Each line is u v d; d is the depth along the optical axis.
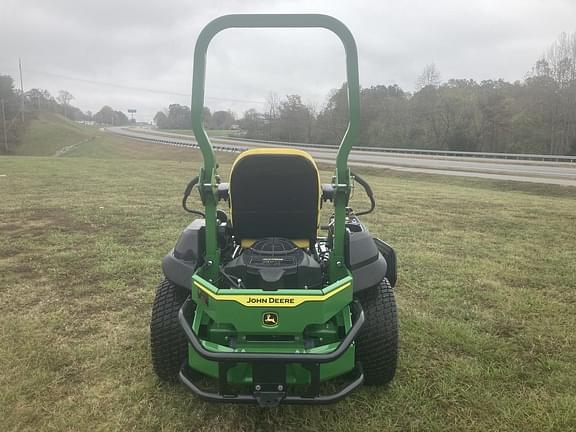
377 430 2.83
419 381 3.33
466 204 12.33
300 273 2.88
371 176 24.80
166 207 10.44
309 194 3.09
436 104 49.62
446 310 4.64
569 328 4.29
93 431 2.75
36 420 2.83
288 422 2.89
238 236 3.24
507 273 5.91
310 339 2.79
